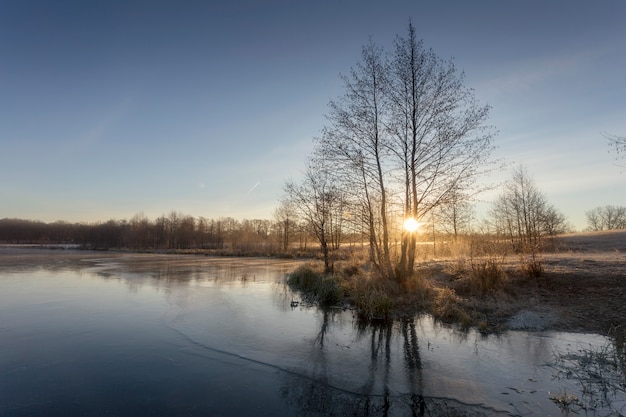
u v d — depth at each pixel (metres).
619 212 75.31
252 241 66.88
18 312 13.52
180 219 85.94
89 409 6.23
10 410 6.18
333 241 25.88
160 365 8.27
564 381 7.14
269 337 10.42
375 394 6.83
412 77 15.41
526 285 13.77
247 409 6.28
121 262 38.47
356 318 12.62
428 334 10.60
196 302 15.41
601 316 10.62
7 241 112.25
